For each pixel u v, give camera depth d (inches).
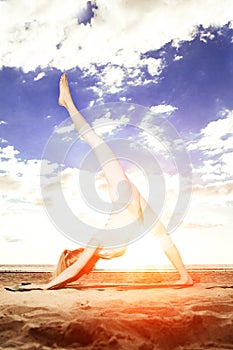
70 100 188.1
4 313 91.9
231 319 88.4
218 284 196.9
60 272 163.9
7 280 273.0
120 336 73.0
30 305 101.7
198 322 84.6
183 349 72.9
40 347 68.6
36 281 259.1
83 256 156.5
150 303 106.4
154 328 78.8
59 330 75.4
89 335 73.1
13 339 72.7
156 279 287.9
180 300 113.6
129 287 162.9
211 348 73.4
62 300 113.1
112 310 93.0
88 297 121.0
